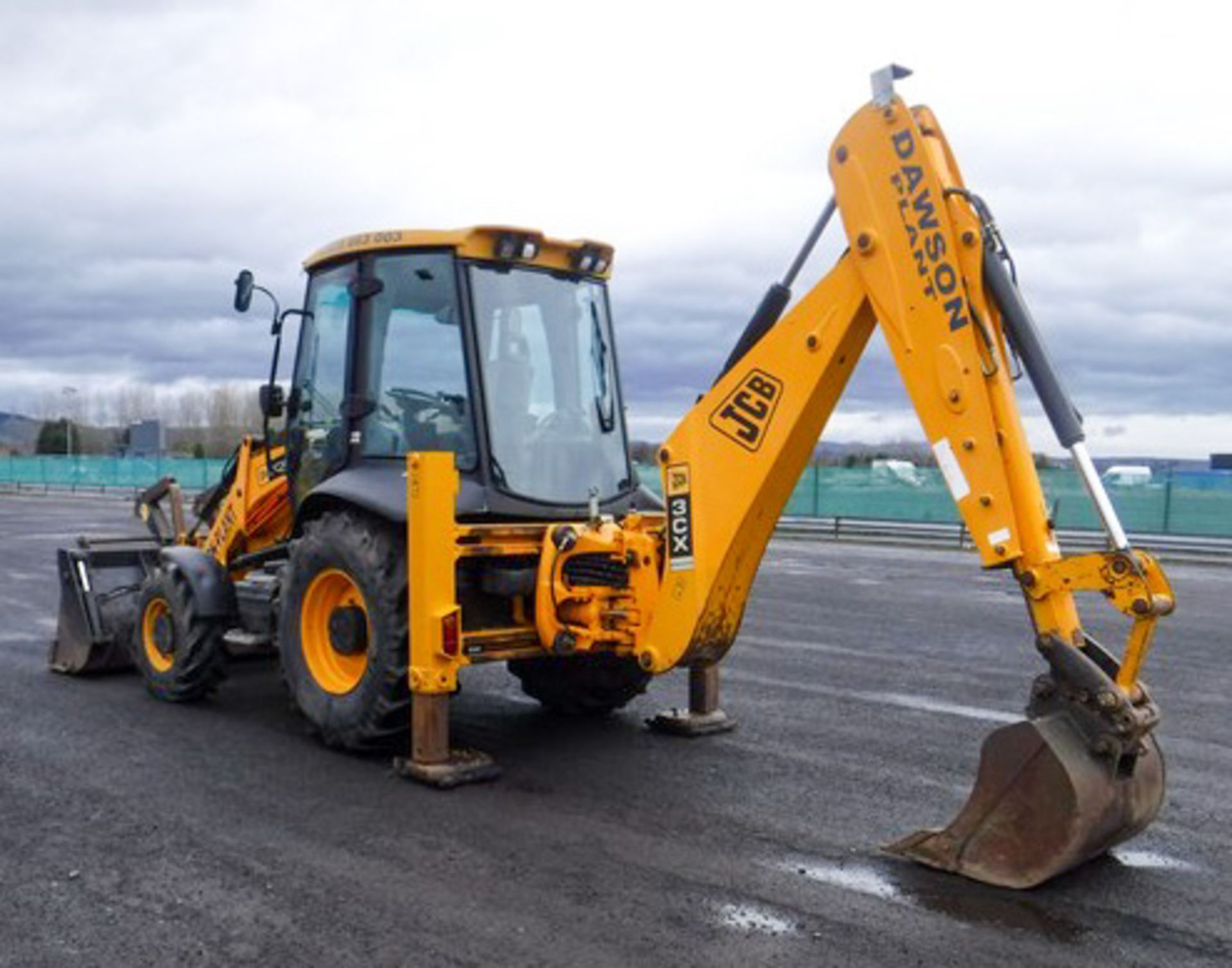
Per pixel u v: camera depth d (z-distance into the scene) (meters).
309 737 6.59
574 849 4.82
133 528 24.16
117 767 5.97
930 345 4.56
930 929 4.05
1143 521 21.77
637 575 5.78
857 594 13.84
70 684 8.02
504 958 3.82
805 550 20.81
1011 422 4.41
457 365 5.99
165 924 4.07
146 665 7.60
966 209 4.50
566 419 6.35
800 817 5.26
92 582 8.28
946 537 22.03
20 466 48.78
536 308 6.29
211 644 7.28
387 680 5.82
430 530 5.58
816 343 5.01
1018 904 4.27
